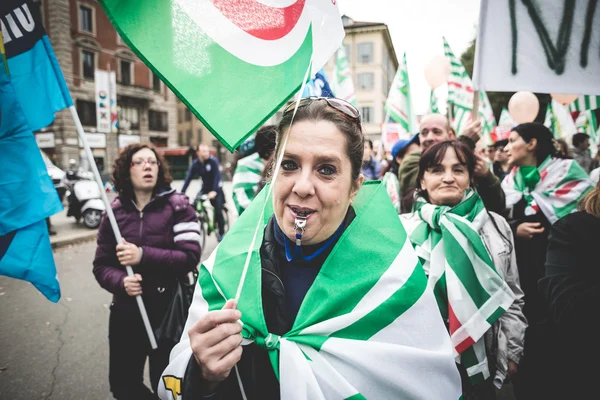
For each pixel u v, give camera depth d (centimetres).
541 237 245
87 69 2947
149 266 204
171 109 3766
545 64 187
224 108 93
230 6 95
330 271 100
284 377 89
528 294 238
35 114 181
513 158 273
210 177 666
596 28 182
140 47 85
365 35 3731
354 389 88
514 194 273
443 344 100
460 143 184
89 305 421
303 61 104
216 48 93
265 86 97
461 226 168
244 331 97
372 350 92
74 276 526
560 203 252
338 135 93
